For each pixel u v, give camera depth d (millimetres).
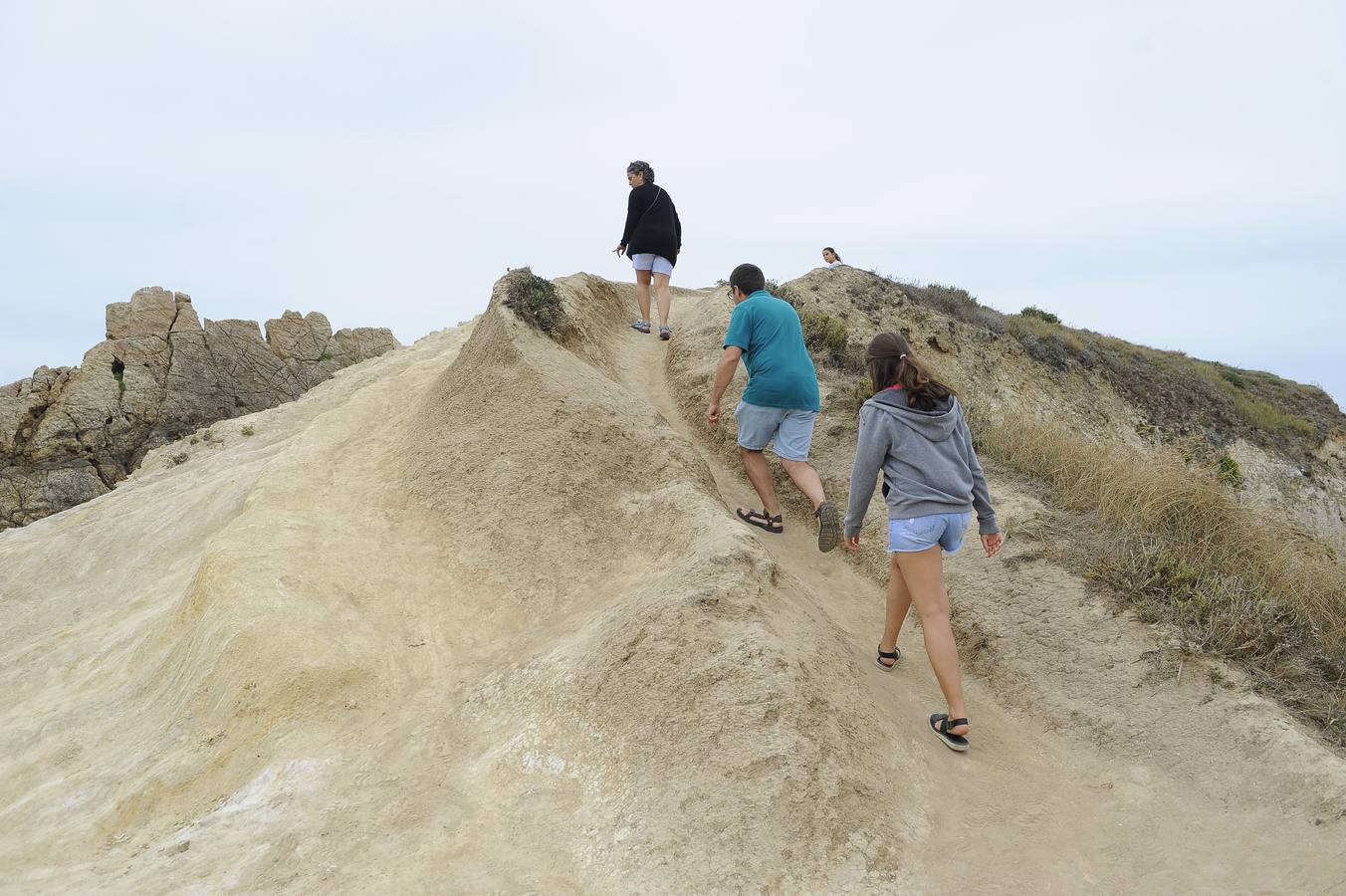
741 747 3379
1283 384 24875
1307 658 4109
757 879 2990
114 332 23438
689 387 7809
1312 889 2916
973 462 3941
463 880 3137
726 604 4086
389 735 4098
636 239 9344
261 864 3312
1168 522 5113
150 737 4426
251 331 24828
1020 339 18812
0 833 3979
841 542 5867
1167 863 3158
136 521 8297
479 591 5141
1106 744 3881
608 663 3980
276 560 5203
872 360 3891
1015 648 4496
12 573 8078
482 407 6492
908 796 3459
